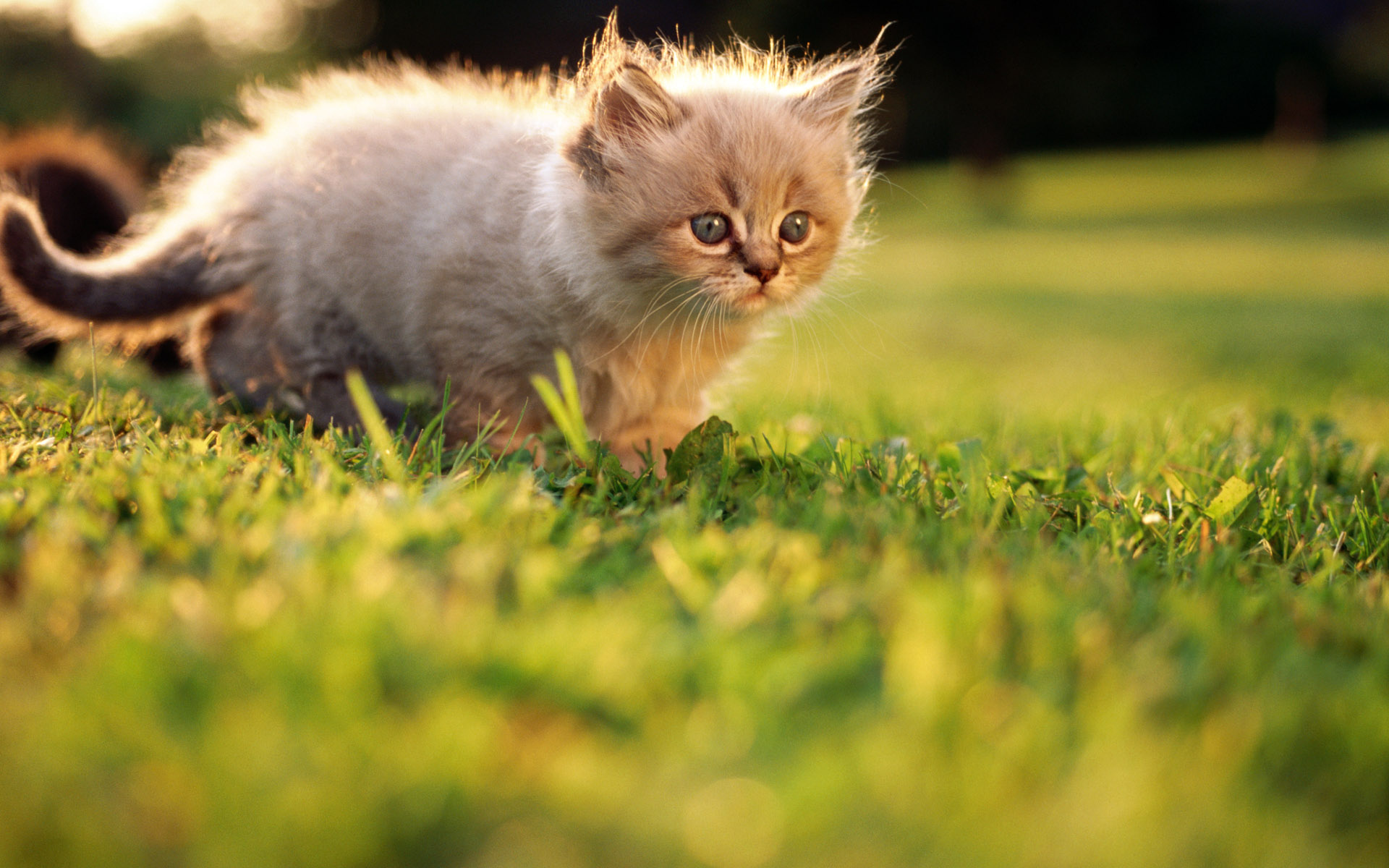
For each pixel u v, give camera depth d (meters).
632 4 5.99
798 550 0.66
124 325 0.81
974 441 0.74
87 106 3.44
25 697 0.52
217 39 4.21
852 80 0.78
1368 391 1.17
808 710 0.56
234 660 0.55
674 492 0.71
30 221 0.79
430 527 0.65
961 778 0.50
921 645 0.60
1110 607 0.65
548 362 0.76
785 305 0.78
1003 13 4.79
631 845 0.44
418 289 0.77
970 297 2.52
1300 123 6.42
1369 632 0.65
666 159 0.75
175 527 0.66
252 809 0.44
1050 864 0.45
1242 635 0.64
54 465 0.69
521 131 0.78
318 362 0.79
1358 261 2.98
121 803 0.45
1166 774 0.52
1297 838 0.48
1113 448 0.82
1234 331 1.85
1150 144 6.96
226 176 0.81
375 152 0.78
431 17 5.98
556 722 0.53
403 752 0.48
